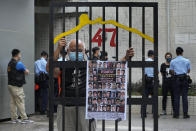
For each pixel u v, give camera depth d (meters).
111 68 4.52
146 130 8.77
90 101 4.52
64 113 4.61
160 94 11.95
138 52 13.51
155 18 4.47
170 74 10.88
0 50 10.17
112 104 4.49
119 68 4.51
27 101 11.10
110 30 4.72
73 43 4.97
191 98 11.32
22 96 10.05
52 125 4.57
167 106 11.54
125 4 4.54
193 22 13.30
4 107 10.28
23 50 10.98
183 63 10.73
